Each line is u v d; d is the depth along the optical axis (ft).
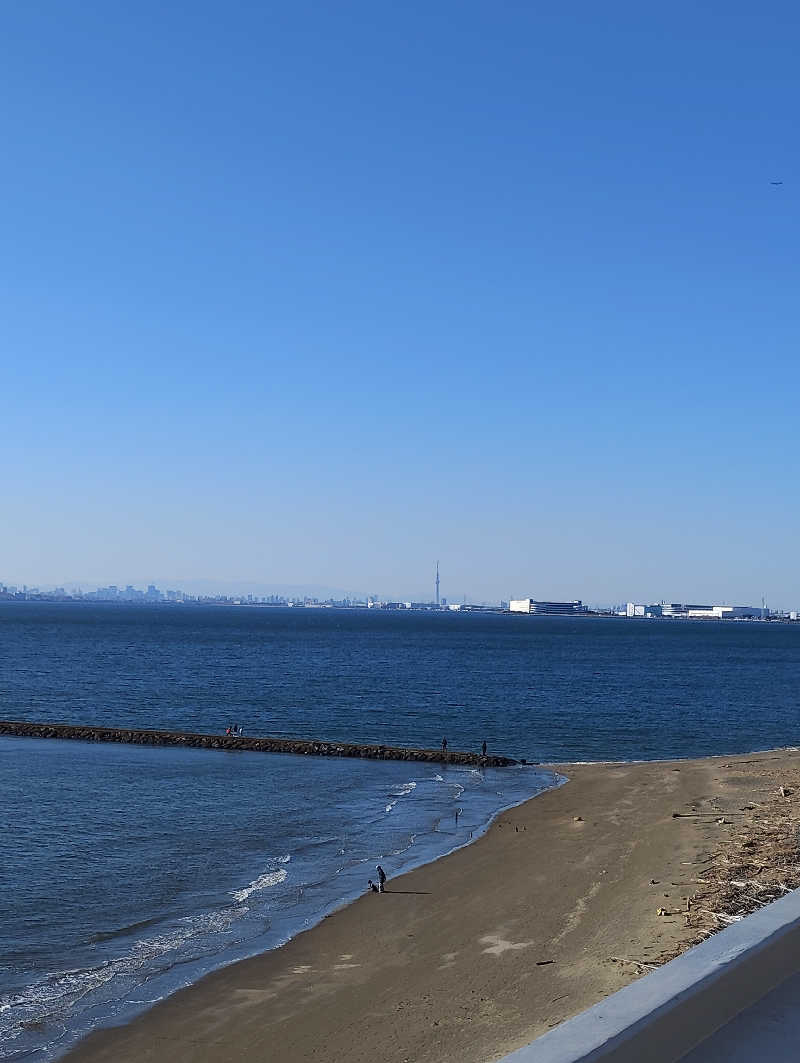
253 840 84.17
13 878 70.13
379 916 60.34
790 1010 17.62
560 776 124.36
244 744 150.51
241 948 54.85
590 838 79.71
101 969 51.65
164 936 57.26
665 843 71.77
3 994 48.19
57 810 97.55
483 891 64.59
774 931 19.29
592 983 41.70
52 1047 42.24
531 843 80.33
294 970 50.98
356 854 78.84
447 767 133.28
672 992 15.81
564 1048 13.44
